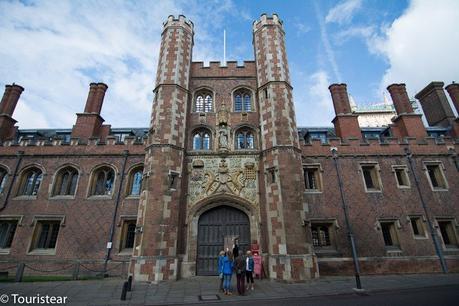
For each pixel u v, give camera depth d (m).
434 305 7.61
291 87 17.27
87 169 17.95
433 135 20.78
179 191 14.34
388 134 21.48
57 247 15.86
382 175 17.50
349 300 8.66
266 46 17.88
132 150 18.45
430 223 16.12
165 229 13.07
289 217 13.27
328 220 16.12
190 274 13.45
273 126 15.38
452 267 15.15
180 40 18.19
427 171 17.72
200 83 18.33
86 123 20.38
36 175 18.19
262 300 8.91
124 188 17.41
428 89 22.98
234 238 14.52
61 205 16.92
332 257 15.17
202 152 15.88
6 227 16.81
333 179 17.22
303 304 8.23
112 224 16.27
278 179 14.05
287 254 12.55
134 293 9.96
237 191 15.03
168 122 15.42
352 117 19.98
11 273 15.16
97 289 10.58
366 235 15.85
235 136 16.78
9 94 21.28
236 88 18.17
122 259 15.48
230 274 10.05
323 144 18.12
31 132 22.25
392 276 14.00
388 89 21.86
